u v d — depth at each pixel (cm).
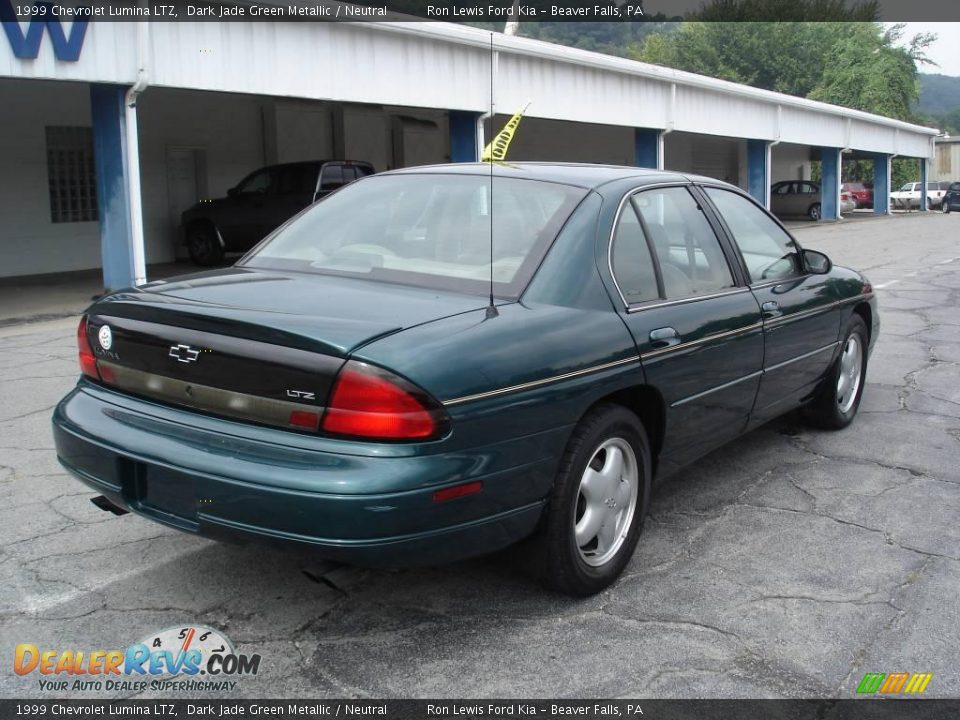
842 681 301
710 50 6706
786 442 562
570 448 334
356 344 281
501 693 293
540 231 360
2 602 351
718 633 330
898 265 1738
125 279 1227
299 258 388
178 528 307
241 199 1722
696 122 2442
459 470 287
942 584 370
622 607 349
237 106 2053
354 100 1442
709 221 447
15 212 1675
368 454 276
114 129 1190
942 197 4769
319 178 1661
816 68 6525
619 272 371
